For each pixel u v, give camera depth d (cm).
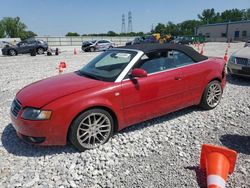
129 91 399
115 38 6116
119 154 370
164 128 454
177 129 449
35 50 2450
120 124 406
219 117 501
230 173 295
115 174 324
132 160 355
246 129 446
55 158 364
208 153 297
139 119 427
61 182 312
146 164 344
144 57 431
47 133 350
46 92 376
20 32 10569
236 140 405
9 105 611
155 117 457
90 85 385
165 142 404
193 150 377
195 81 487
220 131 439
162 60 452
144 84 414
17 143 410
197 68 491
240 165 334
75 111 355
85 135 376
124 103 398
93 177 320
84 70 469
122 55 444
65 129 355
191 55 498
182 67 473
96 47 2836
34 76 1033
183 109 546
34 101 359
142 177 317
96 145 388
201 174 320
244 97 633
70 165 347
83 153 374
